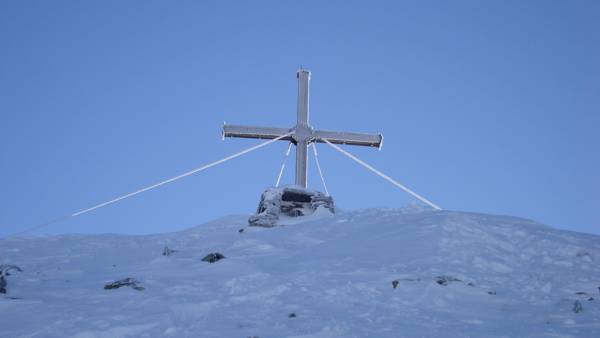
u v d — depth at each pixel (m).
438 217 20.92
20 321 11.20
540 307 12.53
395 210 24.41
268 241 20.86
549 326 10.96
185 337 10.37
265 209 27.31
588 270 16.03
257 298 13.29
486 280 14.73
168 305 12.48
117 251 22.08
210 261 17.62
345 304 12.70
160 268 17.12
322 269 16.09
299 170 31.64
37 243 24.67
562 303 12.72
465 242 18.05
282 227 24.17
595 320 11.36
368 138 32.66
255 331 10.68
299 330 10.66
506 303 12.88
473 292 13.57
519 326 10.95
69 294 13.58
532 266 16.41
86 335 10.35
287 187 28.72
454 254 16.83
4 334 10.38
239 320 11.49
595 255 17.22
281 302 12.90
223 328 10.93
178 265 17.48
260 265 17.30
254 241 20.56
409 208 24.64
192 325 11.18
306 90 32.72
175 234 25.95
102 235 26.84
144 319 11.38
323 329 10.62
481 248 17.61
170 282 14.88
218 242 21.91
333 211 28.20
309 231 22.36
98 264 19.02
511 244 18.42
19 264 19.36
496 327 10.88
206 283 14.70
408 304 12.73
